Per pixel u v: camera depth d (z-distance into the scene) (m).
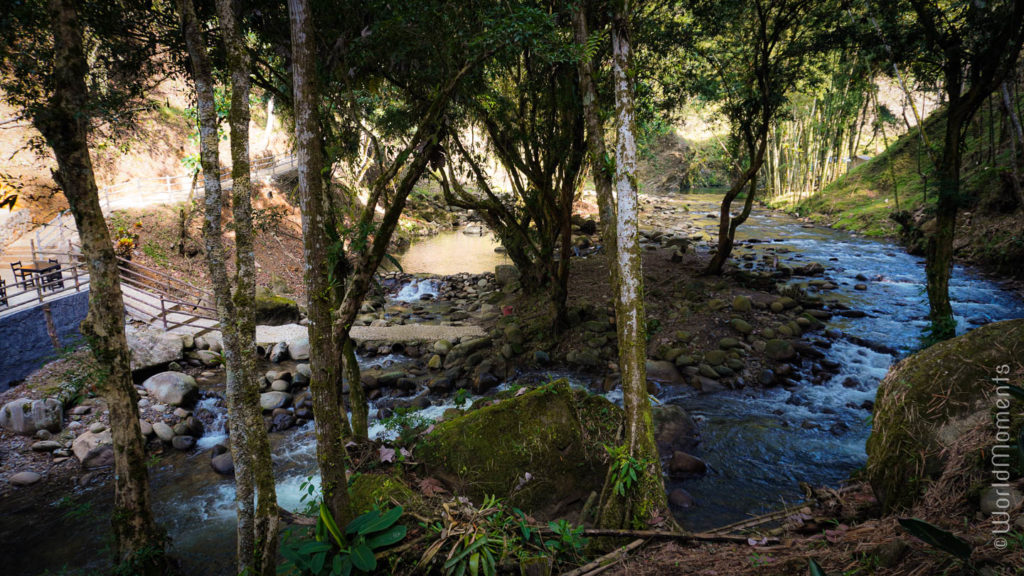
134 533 4.33
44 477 6.77
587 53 4.60
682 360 9.12
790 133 28.92
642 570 3.44
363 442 5.14
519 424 4.98
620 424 5.42
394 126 7.13
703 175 40.78
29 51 4.72
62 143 3.84
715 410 7.74
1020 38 6.42
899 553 2.56
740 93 11.63
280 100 6.43
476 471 4.73
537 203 10.41
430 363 9.94
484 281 15.98
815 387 8.26
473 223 27.98
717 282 12.65
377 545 3.51
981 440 3.10
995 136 18.58
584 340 10.05
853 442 6.64
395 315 13.27
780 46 11.76
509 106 8.84
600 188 4.75
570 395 5.27
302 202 3.16
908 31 8.21
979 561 2.22
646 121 11.31
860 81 17.75
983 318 10.16
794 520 4.03
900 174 23.16
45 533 5.73
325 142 5.79
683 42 10.07
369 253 5.29
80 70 3.88
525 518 4.04
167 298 11.46
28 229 13.79
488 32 4.77
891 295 12.36
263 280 15.38
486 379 9.00
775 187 31.69
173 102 19.75
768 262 15.66
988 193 15.77
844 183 25.81
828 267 15.30
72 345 4.45
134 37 5.45
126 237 13.91
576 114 8.60
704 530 5.07
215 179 3.18
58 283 9.71
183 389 8.43
